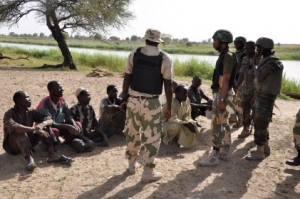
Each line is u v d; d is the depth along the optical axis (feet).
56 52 99.45
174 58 65.31
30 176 14.67
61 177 14.64
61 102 17.76
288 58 158.92
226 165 16.37
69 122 17.58
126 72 13.94
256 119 16.51
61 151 17.72
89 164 16.12
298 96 40.75
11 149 16.44
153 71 13.23
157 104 13.67
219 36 14.57
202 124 23.88
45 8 64.59
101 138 19.01
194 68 60.49
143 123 13.82
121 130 20.40
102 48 218.38
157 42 13.29
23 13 71.51
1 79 43.52
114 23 72.33
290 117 27.45
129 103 13.84
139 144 14.62
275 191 13.88
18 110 16.05
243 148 18.99
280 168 16.19
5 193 13.17
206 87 38.75
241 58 21.75
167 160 16.89
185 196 13.19
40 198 12.89
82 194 13.23
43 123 15.93
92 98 32.24
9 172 14.97
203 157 17.46
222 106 14.82
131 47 216.54
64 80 44.45
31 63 79.51
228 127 16.58
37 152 17.31
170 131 18.62
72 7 65.41
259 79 15.49
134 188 13.75
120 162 16.42
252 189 13.99
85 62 77.51
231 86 15.28
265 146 17.70
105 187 13.80
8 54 105.81
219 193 13.52
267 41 15.52
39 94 33.53
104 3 69.41
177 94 18.83
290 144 19.93
